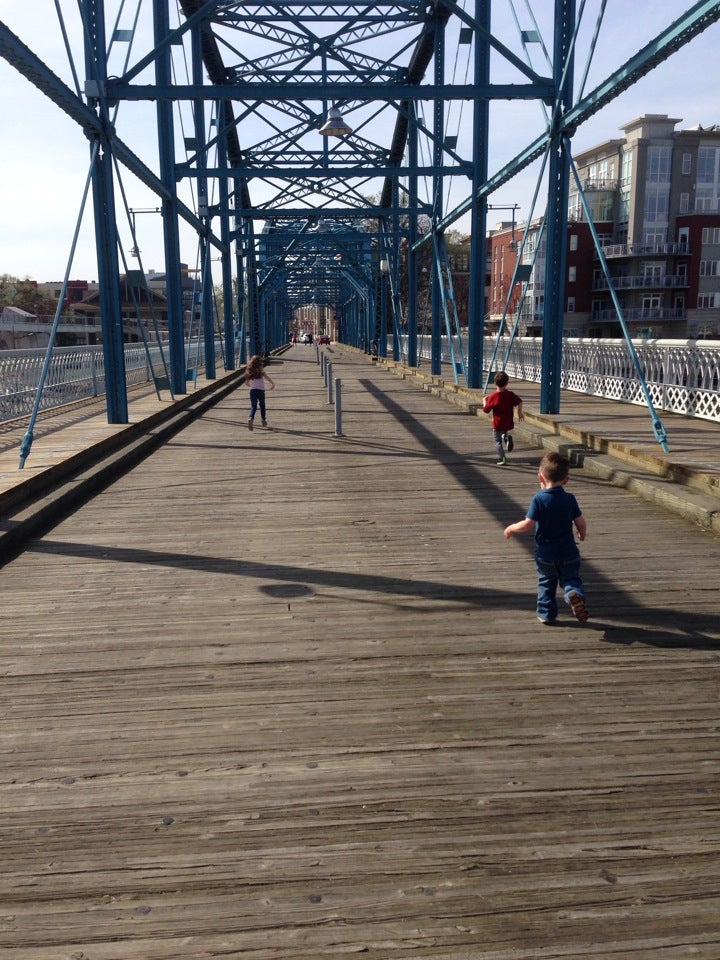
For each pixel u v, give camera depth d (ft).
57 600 17.31
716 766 10.21
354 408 59.31
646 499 26.55
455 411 56.34
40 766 10.43
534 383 69.87
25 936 7.40
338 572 19.04
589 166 254.88
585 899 7.80
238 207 100.22
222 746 10.89
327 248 139.13
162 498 28.02
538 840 8.72
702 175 228.63
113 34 38.91
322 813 9.28
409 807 9.38
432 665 13.56
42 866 8.41
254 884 8.07
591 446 34.35
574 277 239.91
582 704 12.00
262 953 7.18
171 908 7.75
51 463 28.73
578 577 15.14
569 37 39.11
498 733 11.14
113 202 39.55
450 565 19.49
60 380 52.85
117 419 41.52
